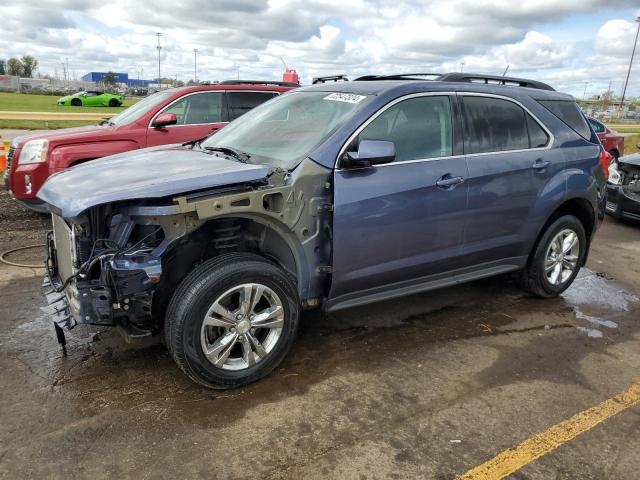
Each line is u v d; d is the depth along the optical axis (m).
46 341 3.78
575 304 4.96
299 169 3.32
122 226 3.05
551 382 3.53
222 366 3.20
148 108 7.36
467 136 4.09
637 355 3.98
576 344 4.11
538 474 2.65
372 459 2.71
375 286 3.79
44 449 2.69
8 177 7.06
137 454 2.68
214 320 3.12
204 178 3.06
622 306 4.97
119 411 3.02
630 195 8.03
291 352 3.79
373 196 3.52
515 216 4.39
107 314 3.02
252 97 8.08
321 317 4.40
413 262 3.87
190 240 3.28
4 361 3.49
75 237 3.10
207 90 7.72
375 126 3.63
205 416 3.01
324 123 3.68
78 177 3.36
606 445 2.90
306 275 3.49
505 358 3.84
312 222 3.39
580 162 4.82
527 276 4.89
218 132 4.59
